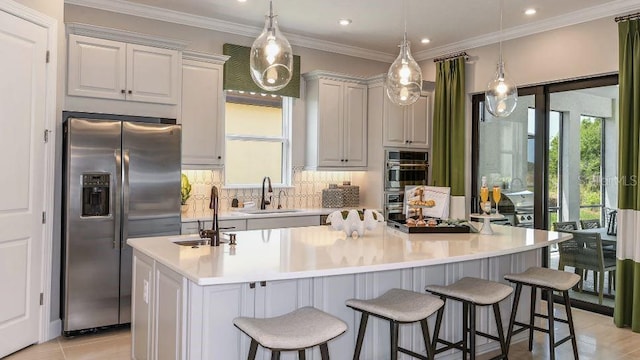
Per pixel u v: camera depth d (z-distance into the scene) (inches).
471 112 232.2
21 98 137.7
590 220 189.6
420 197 149.0
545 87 204.7
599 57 180.4
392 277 119.3
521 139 213.2
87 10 177.6
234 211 206.8
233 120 214.7
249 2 179.5
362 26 206.5
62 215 153.3
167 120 176.7
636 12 169.3
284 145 229.8
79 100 159.3
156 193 162.1
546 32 197.6
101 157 152.1
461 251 109.8
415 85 136.8
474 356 109.4
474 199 232.2
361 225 130.7
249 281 82.3
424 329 103.0
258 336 80.4
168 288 99.1
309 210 217.5
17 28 135.8
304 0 176.6
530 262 155.6
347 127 229.5
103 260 153.1
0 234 131.6
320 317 89.4
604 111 185.0
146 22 189.3
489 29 208.7
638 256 164.6
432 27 206.4
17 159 136.8
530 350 145.6
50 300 149.1
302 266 90.2
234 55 207.5
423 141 240.4
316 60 234.1
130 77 167.2
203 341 91.5
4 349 133.3
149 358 108.7
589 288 190.5
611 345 151.7
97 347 142.6
